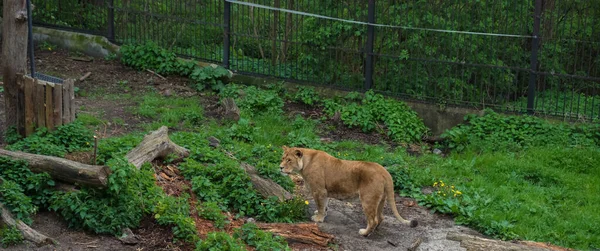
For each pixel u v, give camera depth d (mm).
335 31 13984
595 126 12719
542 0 14164
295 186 10070
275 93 13711
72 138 9617
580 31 14680
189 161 9406
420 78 13719
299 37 14484
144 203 8164
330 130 12953
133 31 15516
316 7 14250
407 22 13688
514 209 9938
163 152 9383
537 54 13258
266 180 9289
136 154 9055
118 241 7719
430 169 11281
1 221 7496
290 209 8953
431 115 13445
